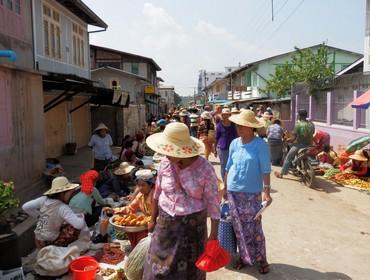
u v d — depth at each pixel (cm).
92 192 635
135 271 456
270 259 558
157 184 367
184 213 339
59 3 1493
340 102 1673
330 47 3681
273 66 3709
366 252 586
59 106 1479
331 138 1719
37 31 1267
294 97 2239
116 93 1584
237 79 4878
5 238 446
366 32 1723
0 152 689
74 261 478
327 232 671
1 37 963
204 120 1390
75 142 1659
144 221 544
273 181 1102
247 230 500
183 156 334
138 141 1295
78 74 1775
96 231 630
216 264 330
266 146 501
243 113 507
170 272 338
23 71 784
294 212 789
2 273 438
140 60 3972
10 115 731
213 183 349
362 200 892
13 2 1045
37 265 489
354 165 1104
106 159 966
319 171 1170
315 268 530
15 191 723
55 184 518
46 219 514
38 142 858
